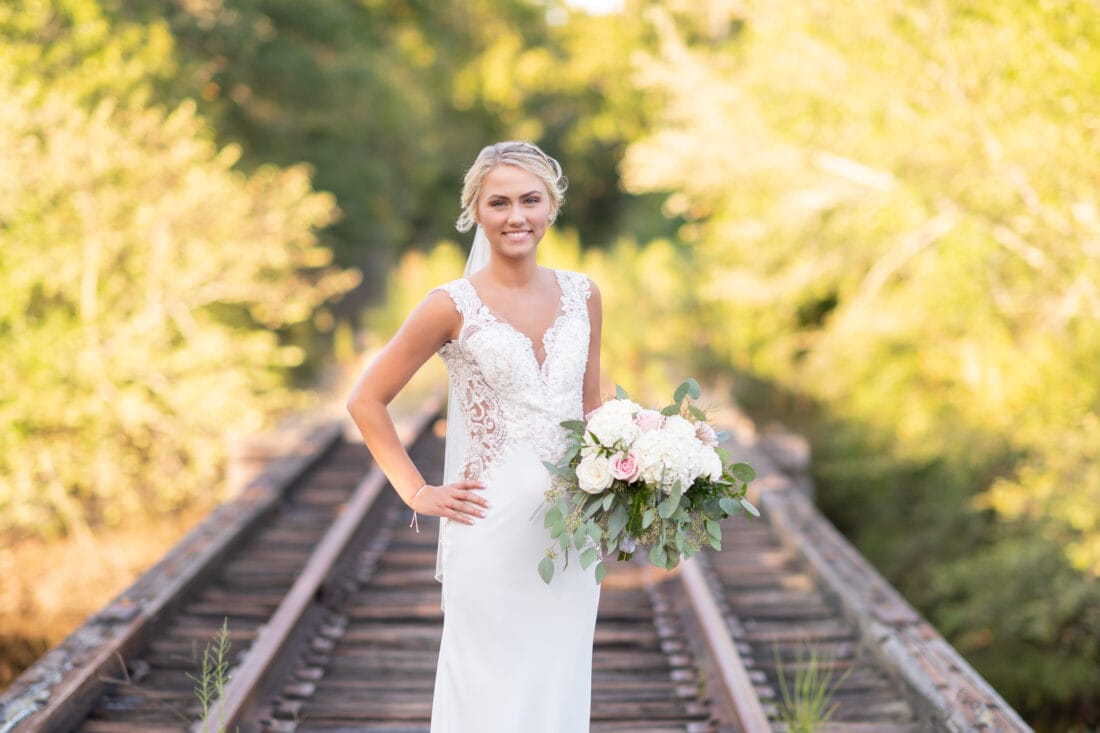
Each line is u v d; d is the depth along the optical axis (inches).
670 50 442.3
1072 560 288.2
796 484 376.2
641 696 191.3
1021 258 337.1
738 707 167.6
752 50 431.5
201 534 267.0
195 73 533.3
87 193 383.2
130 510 397.4
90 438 373.7
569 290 125.6
